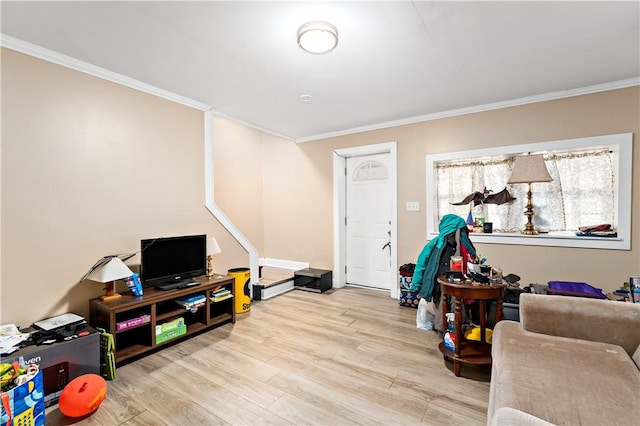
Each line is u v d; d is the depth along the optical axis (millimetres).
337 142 4523
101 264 2338
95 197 2498
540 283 3135
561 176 3217
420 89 2943
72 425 1661
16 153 2088
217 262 3518
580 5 1722
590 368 1386
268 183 5344
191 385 2031
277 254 5246
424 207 3805
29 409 1549
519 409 1146
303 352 2488
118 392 1956
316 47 2041
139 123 2795
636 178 2729
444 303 2344
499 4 1715
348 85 2850
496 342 1725
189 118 3232
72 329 2041
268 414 1746
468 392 1944
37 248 2186
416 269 2809
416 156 3852
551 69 2527
